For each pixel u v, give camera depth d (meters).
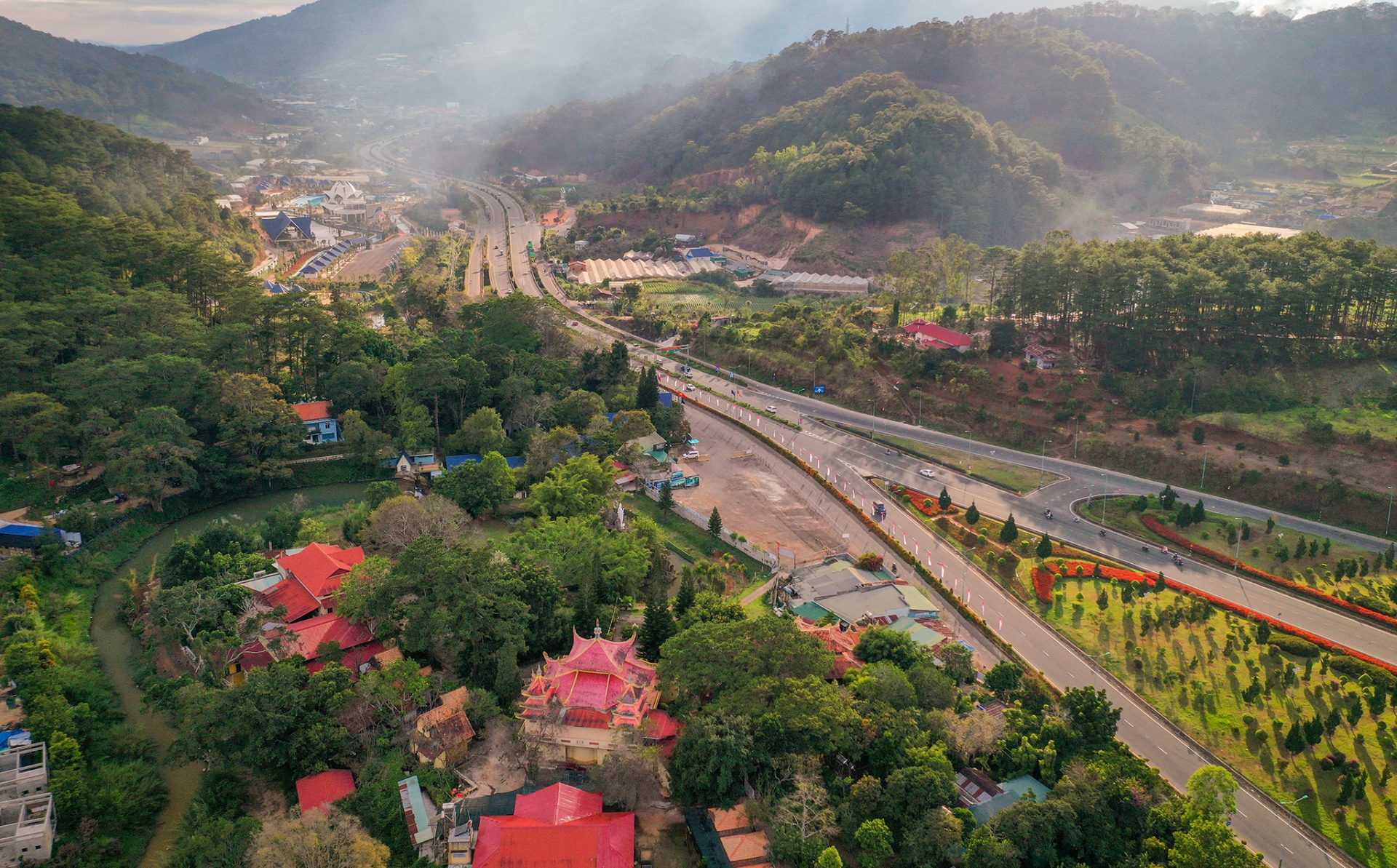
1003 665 138.50
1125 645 160.75
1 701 124.25
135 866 106.19
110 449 180.62
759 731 110.31
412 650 132.50
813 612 162.25
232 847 100.81
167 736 125.62
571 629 140.38
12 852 101.25
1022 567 185.25
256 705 111.69
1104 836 103.75
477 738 118.06
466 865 98.00
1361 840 119.62
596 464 197.25
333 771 113.19
